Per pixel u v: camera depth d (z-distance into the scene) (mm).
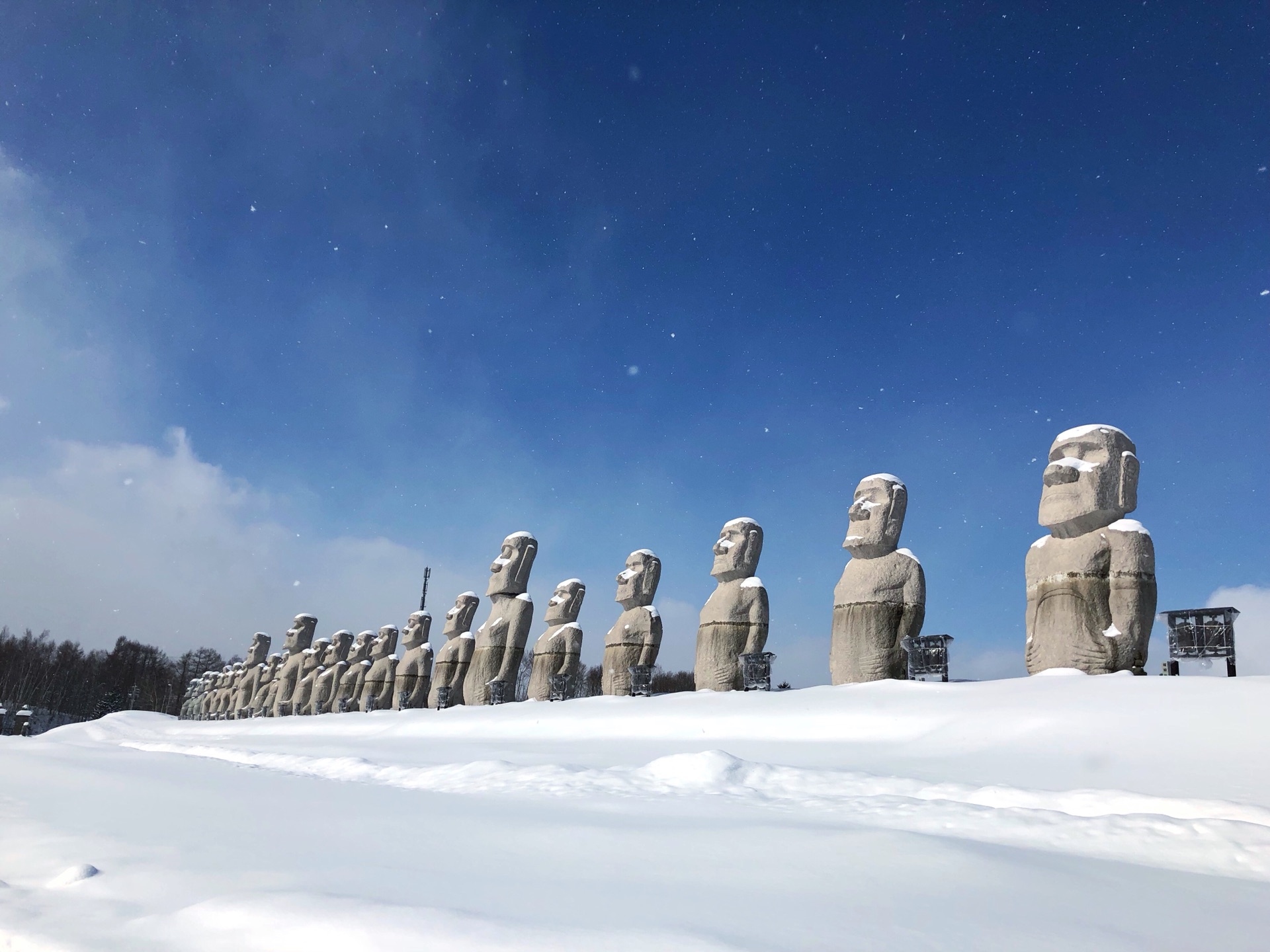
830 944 4293
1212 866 6238
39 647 95688
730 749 14531
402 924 4656
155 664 110312
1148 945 4359
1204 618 14930
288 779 13586
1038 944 4324
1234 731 10766
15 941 5004
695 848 6449
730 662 23953
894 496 20422
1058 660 16672
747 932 4477
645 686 26172
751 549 24703
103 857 7199
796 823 7523
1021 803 8766
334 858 6477
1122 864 6199
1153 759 10438
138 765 16188
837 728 15000
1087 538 16906
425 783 12391
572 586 31625
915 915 4758
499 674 33375
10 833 8586
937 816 7844
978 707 13875
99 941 4887
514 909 4934
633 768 11523
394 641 44125
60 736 46031
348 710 45375
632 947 4250
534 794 10094
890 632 19734
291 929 4742
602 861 6102
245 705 59906
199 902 5465
